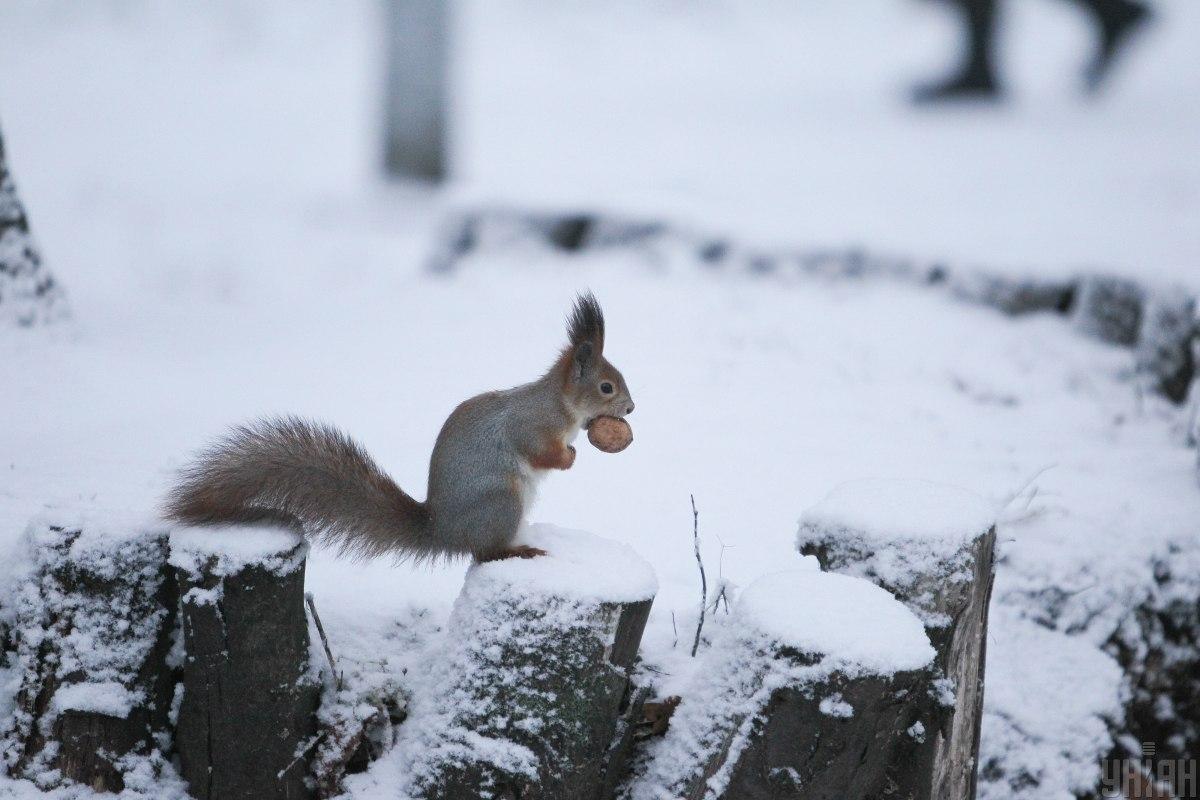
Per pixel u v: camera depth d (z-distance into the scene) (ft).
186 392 38.65
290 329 48.03
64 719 21.56
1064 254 57.36
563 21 197.26
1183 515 33.30
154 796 21.75
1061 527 31.78
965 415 41.63
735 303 52.65
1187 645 32.12
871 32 202.69
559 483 32.91
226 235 89.92
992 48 141.38
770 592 20.89
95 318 48.42
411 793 21.66
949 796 22.66
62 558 21.52
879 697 19.45
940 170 99.81
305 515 22.20
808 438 37.55
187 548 20.95
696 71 178.09
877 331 49.88
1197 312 44.65
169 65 164.55
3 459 30.60
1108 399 45.42
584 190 67.46
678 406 39.78
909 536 21.49
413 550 22.84
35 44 167.94
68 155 118.62
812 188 89.40
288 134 133.28
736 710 20.47
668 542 29.71
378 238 89.92
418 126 109.19
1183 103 136.87
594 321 23.47
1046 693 28.53
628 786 22.56
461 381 41.32
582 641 20.74
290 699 21.77
